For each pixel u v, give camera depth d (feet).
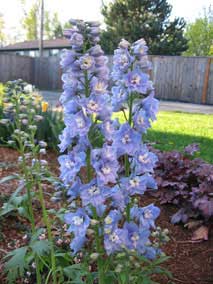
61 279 7.23
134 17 84.69
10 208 7.07
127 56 6.29
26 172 7.17
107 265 6.53
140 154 6.41
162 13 86.02
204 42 126.93
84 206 6.46
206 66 56.59
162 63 59.82
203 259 10.19
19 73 73.61
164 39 84.48
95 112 5.77
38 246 6.64
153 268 7.57
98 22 5.92
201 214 12.12
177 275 9.39
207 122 34.58
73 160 5.97
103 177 5.71
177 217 12.19
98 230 6.42
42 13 98.37
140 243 6.57
